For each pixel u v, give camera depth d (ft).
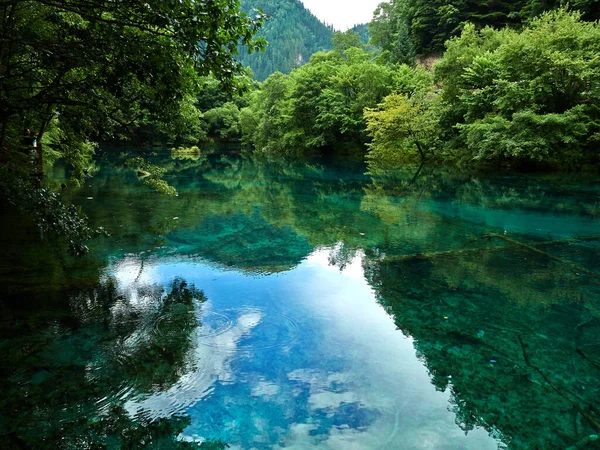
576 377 10.22
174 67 11.68
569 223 27.66
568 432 8.18
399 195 41.73
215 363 10.52
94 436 7.77
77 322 12.49
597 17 80.18
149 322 12.69
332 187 48.75
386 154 81.00
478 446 7.73
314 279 17.28
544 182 47.65
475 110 62.23
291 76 134.00
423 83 89.15
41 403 8.64
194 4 10.66
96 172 59.52
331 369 10.38
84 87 12.36
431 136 72.84
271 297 15.16
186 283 16.38
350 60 120.37
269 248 22.12
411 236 24.93
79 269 17.29
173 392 9.24
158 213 30.50
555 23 59.06
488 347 11.70
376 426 8.28
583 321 13.47
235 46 12.05
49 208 13.87
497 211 32.27
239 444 7.68
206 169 72.74
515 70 56.75
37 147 24.36
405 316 13.73
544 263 19.49
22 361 10.18
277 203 37.32
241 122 154.51
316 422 8.32
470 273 18.13
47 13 13.80
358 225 28.09
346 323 13.12
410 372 10.31
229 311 13.76
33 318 12.57
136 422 8.21
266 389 9.46
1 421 8.03
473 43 72.18
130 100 13.80
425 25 126.41
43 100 12.92
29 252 19.11
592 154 53.11
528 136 51.24
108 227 25.32
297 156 110.73
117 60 10.99
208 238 23.94
